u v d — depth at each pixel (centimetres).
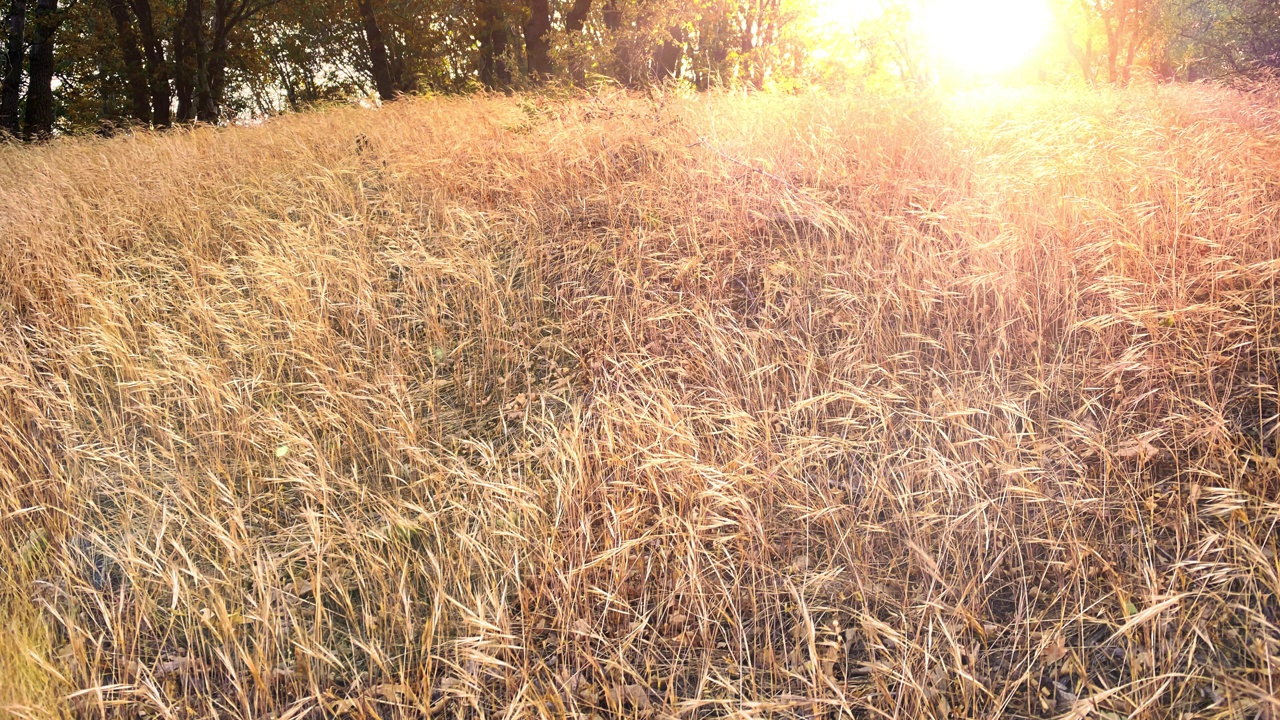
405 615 329
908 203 598
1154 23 1977
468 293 595
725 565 338
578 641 310
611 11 1773
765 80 1694
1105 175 564
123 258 675
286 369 530
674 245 593
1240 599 288
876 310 473
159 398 493
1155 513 329
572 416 441
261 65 2553
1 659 289
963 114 791
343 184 792
